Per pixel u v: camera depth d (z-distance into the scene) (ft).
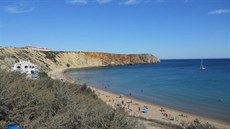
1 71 26.76
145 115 108.37
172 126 76.07
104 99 145.38
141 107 134.00
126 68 552.00
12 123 20.31
